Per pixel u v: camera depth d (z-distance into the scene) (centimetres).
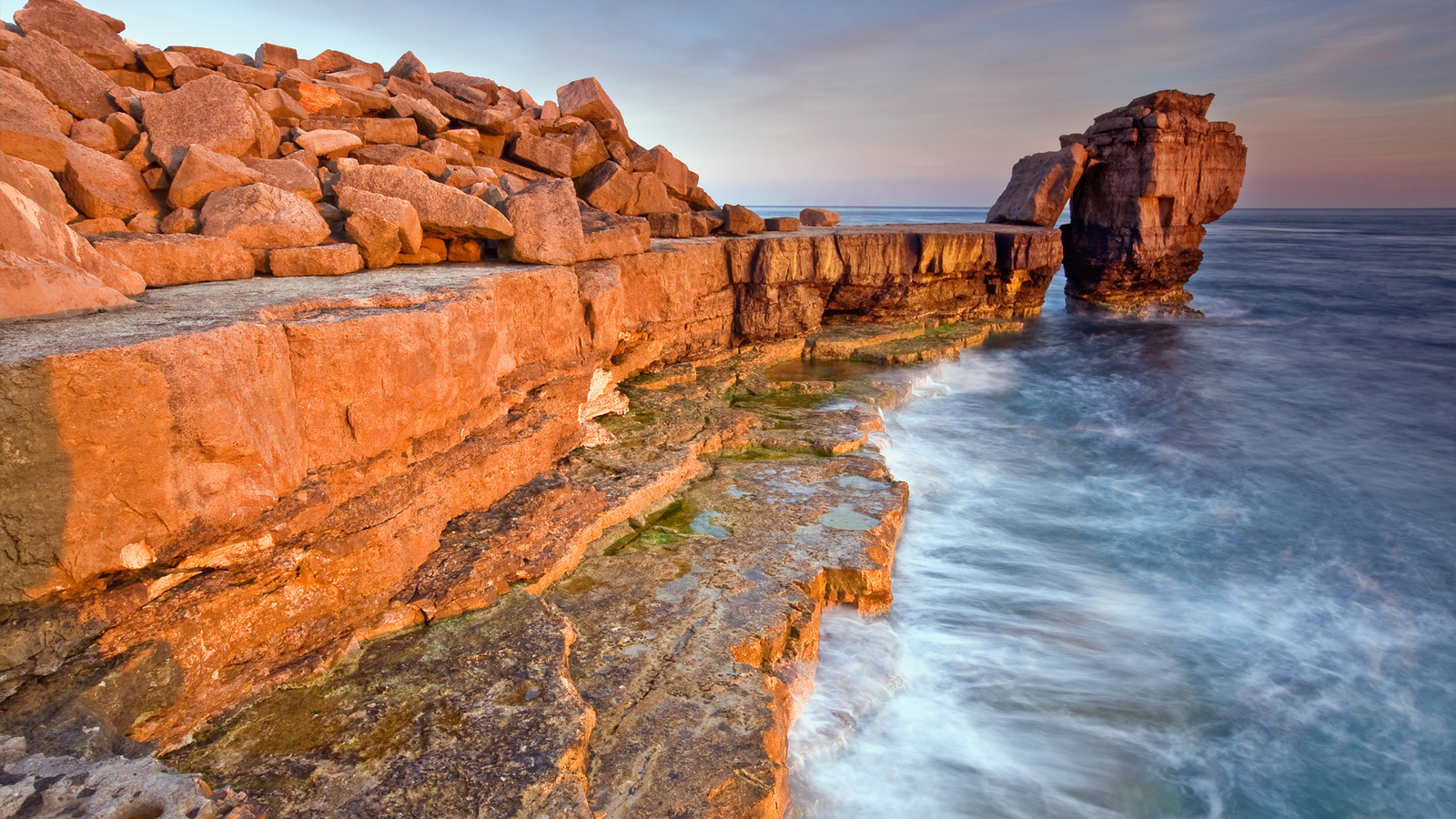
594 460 890
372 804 382
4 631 346
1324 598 887
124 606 389
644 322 1229
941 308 2073
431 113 1198
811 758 600
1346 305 2881
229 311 478
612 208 1354
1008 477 1212
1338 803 609
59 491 348
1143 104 2395
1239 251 5453
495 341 676
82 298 458
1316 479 1240
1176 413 1573
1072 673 737
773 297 1532
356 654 500
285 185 814
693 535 782
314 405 491
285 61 1213
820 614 713
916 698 690
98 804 281
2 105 664
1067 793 604
